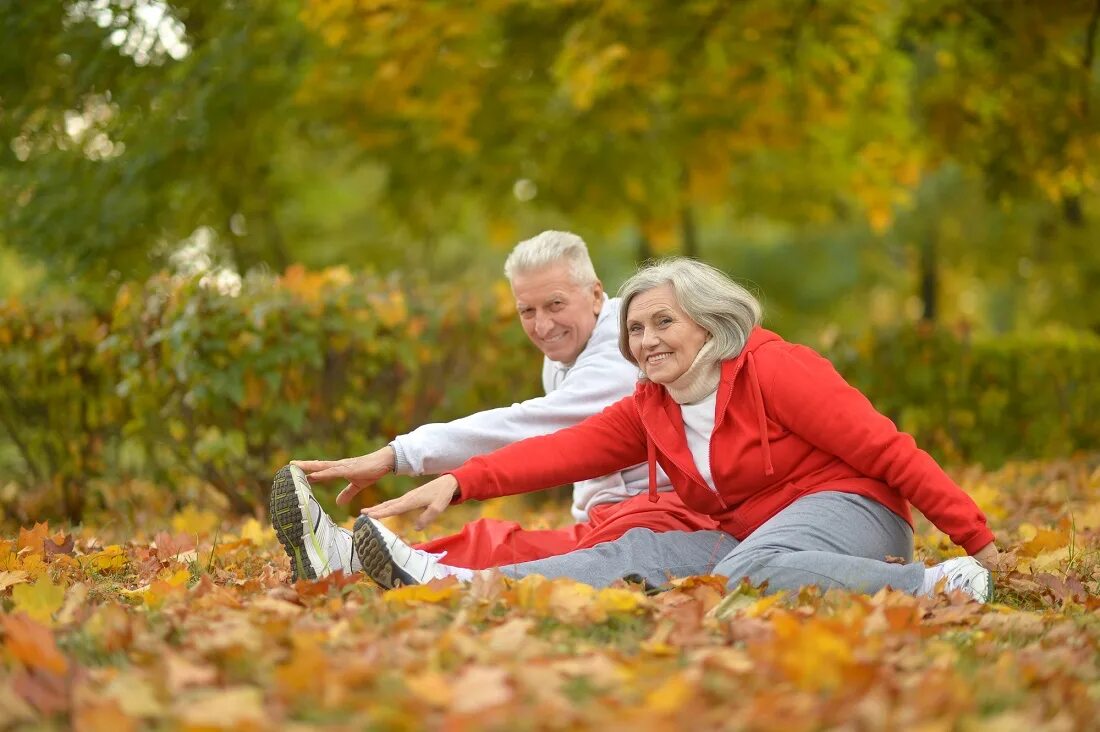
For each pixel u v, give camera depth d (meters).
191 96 12.04
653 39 11.80
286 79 12.88
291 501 4.34
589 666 2.90
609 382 4.97
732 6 11.48
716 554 4.39
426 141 14.68
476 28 11.98
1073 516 6.32
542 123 14.88
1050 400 10.56
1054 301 17.98
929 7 11.05
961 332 10.39
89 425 8.66
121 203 11.87
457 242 24.92
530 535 4.73
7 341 8.61
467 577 4.22
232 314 7.76
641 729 2.37
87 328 8.48
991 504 7.36
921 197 18.89
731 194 17.78
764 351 4.38
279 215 16.83
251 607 3.68
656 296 4.38
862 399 4.30
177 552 5.61
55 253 11.98
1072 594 4.31
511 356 8.95
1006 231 18.50
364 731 2.45
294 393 8.06
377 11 11.44
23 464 9.30
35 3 11.39
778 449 4.34
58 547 5.58
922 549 5.70
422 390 8.73
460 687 2.68
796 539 4.12
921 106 12.33
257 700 2.57
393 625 3.43
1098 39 12.20
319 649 2.98
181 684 2.73
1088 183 12.87
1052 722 2.55
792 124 14.17
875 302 27.98
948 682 2.75
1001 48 11.23
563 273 5.15
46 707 2.63
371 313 8.17
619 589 3.90
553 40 13.09
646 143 15.57
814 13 11.58
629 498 5.00
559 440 4.63
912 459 4.21
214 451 8.05
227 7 12.27
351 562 4.41
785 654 2.91
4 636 3.24
